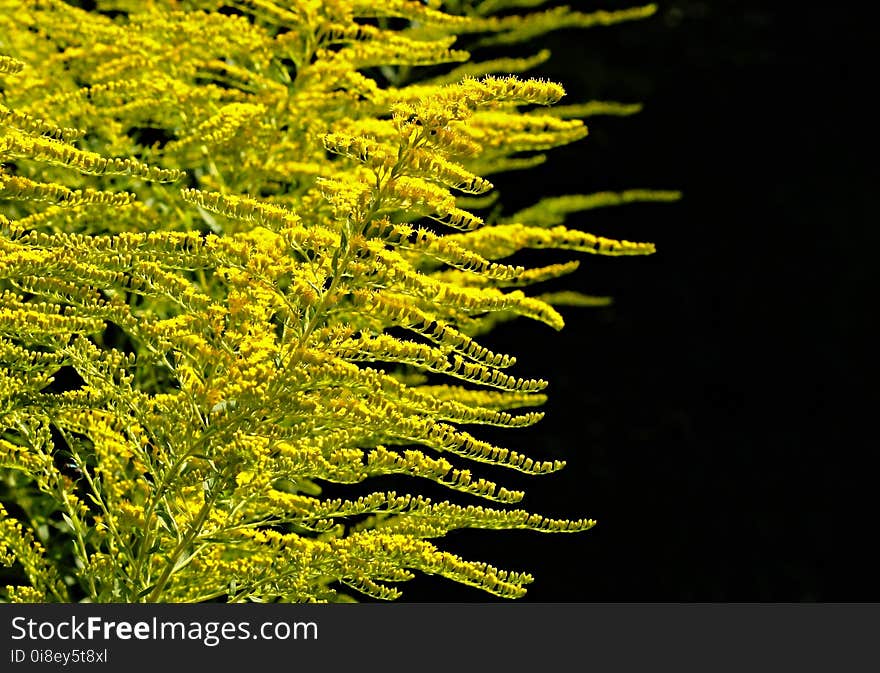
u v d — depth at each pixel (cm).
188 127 607
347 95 607
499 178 1380
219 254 400
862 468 1611
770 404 1602
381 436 498
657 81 1691
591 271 1568
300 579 421
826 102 1781
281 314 424
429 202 387
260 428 396
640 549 1419
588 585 1368
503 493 426
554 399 1455
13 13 628
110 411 438
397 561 418
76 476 517
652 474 1473
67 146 385
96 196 391
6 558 438
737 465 1547
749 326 1630
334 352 398
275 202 587
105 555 434
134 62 602
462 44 866
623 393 1514
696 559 1453
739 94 1741
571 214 1488
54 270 386
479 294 454
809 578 1500
